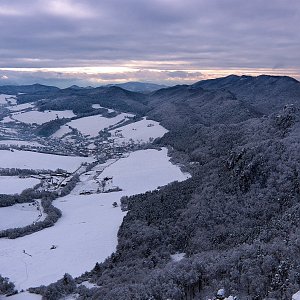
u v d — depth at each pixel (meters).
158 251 197.38
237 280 137.12
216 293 132.00
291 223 176.00
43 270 198.00
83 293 164.75
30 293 173.88
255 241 162.00
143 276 163.50
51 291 168.62
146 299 136.25
